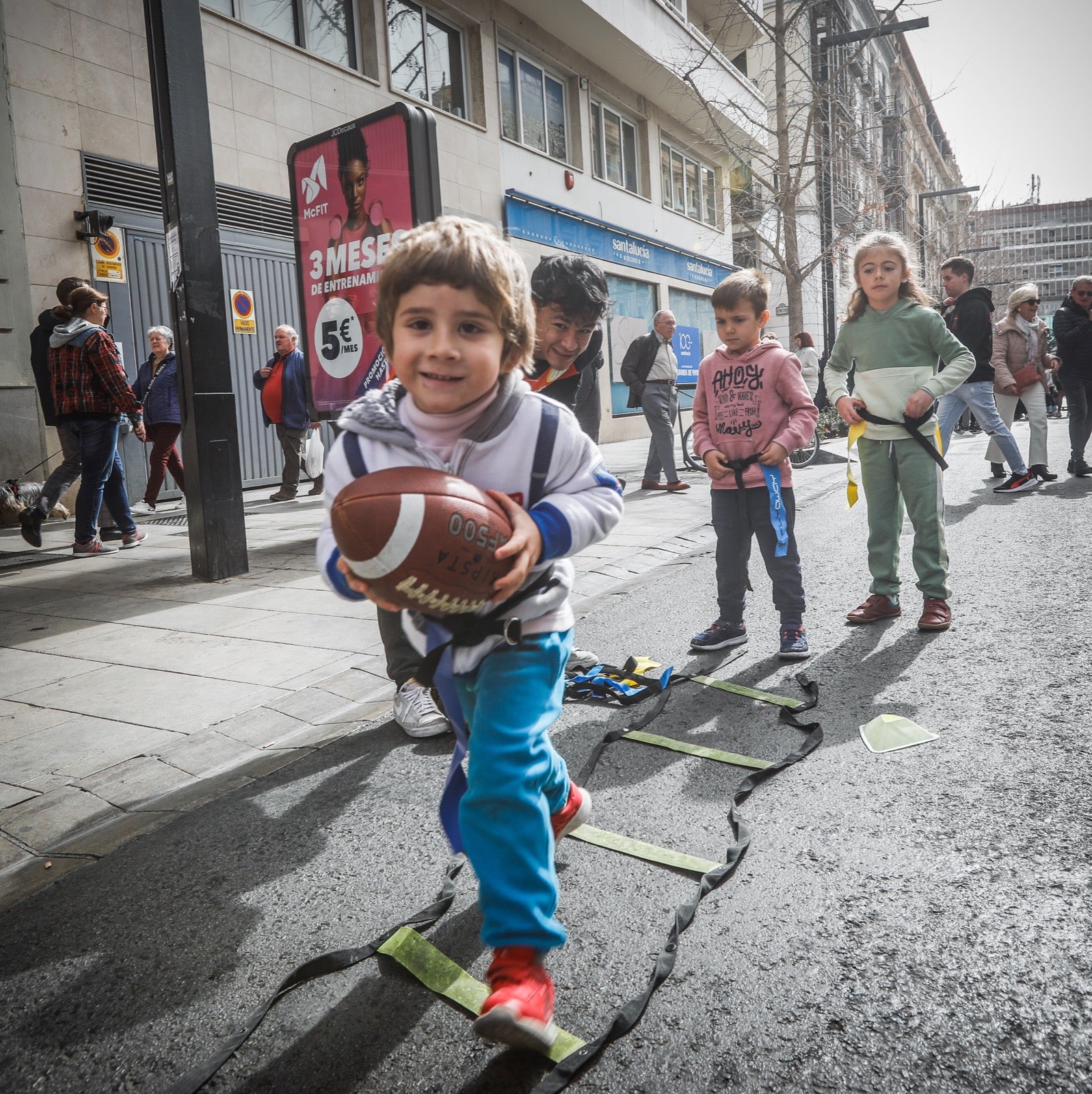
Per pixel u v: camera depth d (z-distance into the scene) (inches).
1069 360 349.1
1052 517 267.0
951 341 158.7
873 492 169.2
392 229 241.1
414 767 115.8
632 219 811.4
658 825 95.3
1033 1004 64.7
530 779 63.9
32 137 344.8
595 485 66.1
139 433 282.7
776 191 638.5
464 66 601.3
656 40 738.2
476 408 62.4
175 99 218.4
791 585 152.3
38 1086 63.4
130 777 116.5
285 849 95.7
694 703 133.8
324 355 265.4
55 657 170.2
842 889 81.1
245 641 176.2
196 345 225.3
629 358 394.6
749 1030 63.9
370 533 55.2
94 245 364.5
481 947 76.3
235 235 424.8
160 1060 65.3
